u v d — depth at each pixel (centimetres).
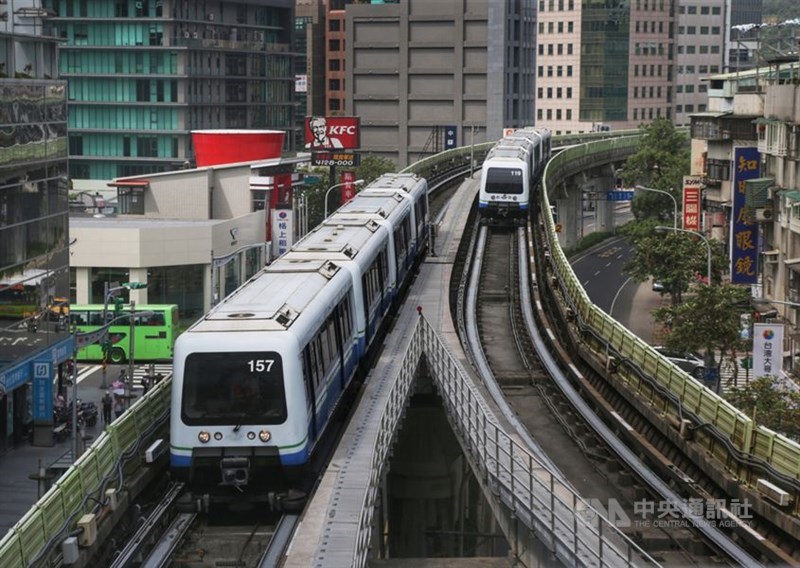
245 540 2847
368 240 4697
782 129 7425
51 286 6719
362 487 2972
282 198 12738
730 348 6488
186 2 16200
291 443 2959
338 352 3644
